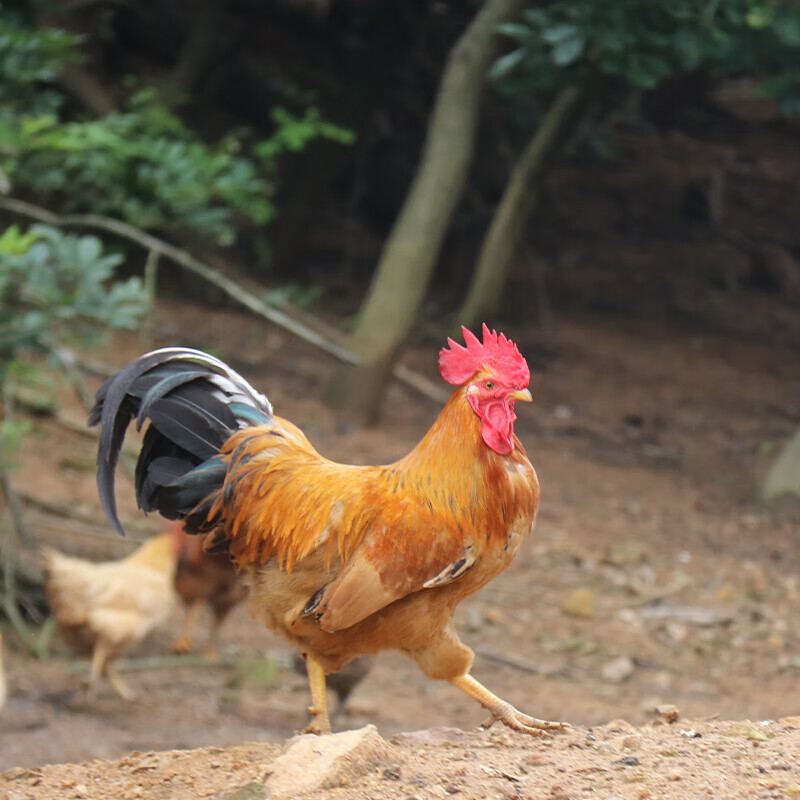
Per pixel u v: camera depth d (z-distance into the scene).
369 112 22.83
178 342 17.77
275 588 4.95
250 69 23.73
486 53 16.94
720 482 16.02
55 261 8.96
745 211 29.61
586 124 26.84
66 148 10.27
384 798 3.96
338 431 15.65
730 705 9.05
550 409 18.58
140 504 5.44
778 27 14.29
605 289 25.44
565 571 12.34
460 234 25.69
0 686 5.76
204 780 4.51
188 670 9.55
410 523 4.59
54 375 14.64
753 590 12.14
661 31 14.28
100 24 21.86
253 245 22.94
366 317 16.64
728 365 21.77
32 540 10.66
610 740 4.69
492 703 4.88
